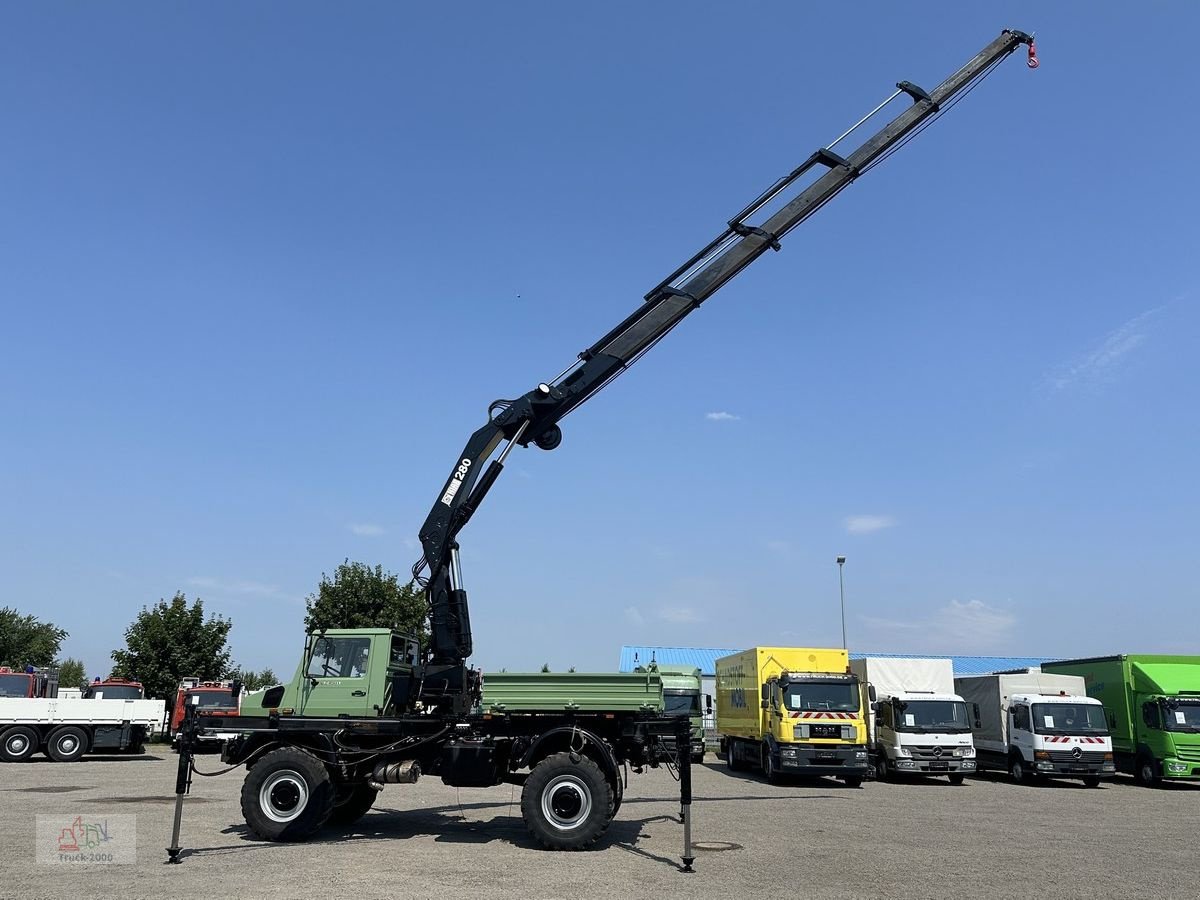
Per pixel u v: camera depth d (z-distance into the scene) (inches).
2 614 2103.8
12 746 1045.2
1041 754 935.0
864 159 610.2
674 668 1290.6
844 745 877.8
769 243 602.5
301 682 523.5
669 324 594.2
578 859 436.1
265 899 336.8
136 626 1520.7
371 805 583.8
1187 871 428.8
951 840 523.8
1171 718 935.0
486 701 498.9
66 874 384.2
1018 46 628.4
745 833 538.6
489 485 569.9
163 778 852.0
